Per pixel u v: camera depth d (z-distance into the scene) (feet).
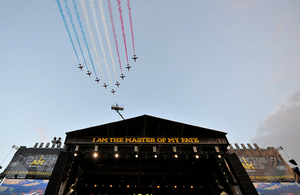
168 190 88.94
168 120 74.54
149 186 89.61
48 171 87.71
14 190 79.15
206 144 70.13
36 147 100.42
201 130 74.33
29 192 78.74
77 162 71.56
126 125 74.38
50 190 53.83
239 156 105.29
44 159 92.89
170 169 88.74
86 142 67.77
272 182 91.35
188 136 73.67
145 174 88.79
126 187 88.69
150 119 75.61
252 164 100.48
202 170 86.53
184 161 84.33
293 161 98.17
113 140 69.87
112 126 73.10
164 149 70.08
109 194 86.33
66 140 68.33
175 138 72.43
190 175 90.07
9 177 83.87
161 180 91.40
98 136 71.26
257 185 90.99
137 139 71.05
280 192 86.89
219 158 71.05
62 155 63.21
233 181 65.00
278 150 107.04
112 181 89.71
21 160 91.71
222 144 69.82
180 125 74.79
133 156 67.56
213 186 77.97
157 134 74.08
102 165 84.99
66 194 60.54
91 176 89.71
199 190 87.66
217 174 75.61
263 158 103.09
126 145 68.49
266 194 86.84
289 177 92.38
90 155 66.13
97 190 87.04
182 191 88.43
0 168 85.56
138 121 75.46
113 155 67.77
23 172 86.33
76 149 65.36
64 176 59.88
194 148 68.90
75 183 67.56
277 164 99.04
